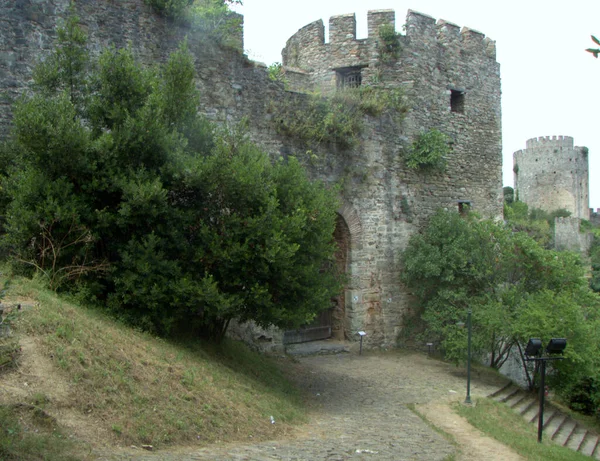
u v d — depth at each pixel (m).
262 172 10.33
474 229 17.28
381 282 17.39
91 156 9.26
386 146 17.64
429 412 10.98
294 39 21.14
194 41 13.66
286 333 16.16
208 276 9.64
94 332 7.77
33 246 9.26
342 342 16.75
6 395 5.67
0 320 6.65
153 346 8.57
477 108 21.08
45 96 9.81
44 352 6.64
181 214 9.59
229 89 14.14
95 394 6.41
